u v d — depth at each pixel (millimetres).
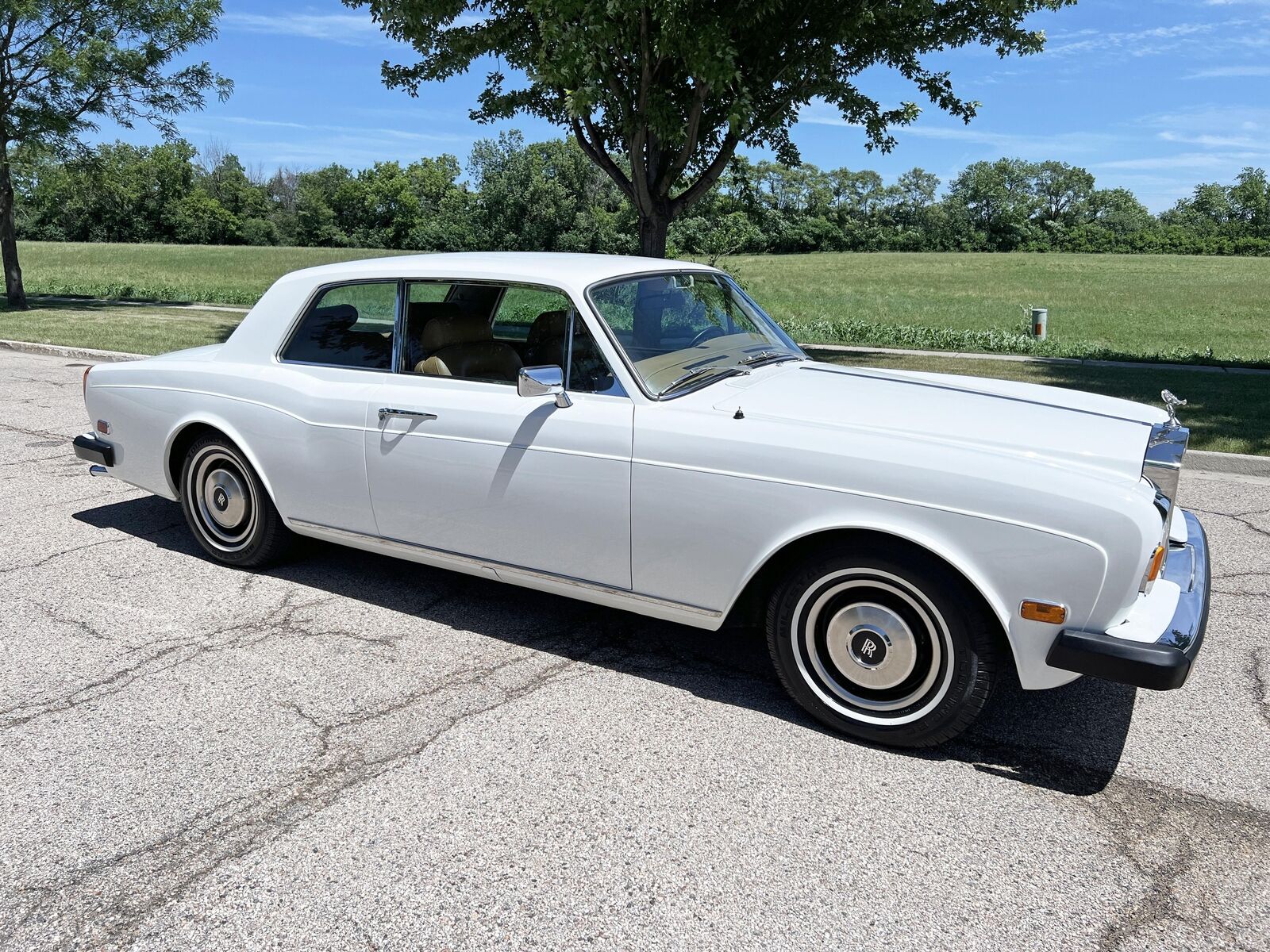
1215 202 115188
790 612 3293
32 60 19531
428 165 101688
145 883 2498
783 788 2973
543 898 2447
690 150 11070
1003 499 2879
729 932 2328
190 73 20531
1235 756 3205
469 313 3939
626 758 3129
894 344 16156
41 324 16859
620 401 3529
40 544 5230
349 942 2283
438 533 4031
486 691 3588
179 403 4730
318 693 3557
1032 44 11430
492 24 10664
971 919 2383
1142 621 2887
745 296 4590
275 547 4707
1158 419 3438
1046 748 3252
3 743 3178
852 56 11492
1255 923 2379
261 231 93312
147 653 3877
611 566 3602
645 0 8781
